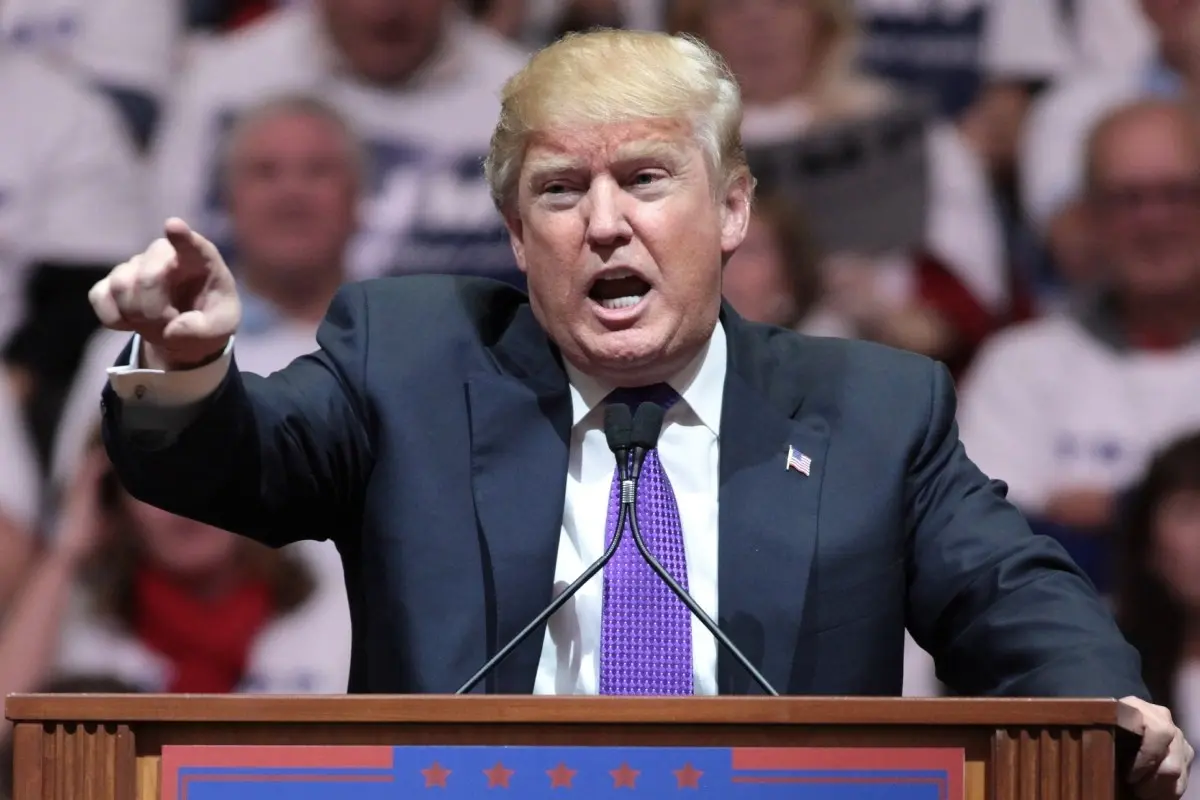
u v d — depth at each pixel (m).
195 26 14.66
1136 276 14.53
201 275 6.21
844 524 7.34
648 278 7.28
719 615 7.17
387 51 14.53
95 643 14.03
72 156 14.52
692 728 5.61
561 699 5.57
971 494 7.66
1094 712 5.60
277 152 14.45
